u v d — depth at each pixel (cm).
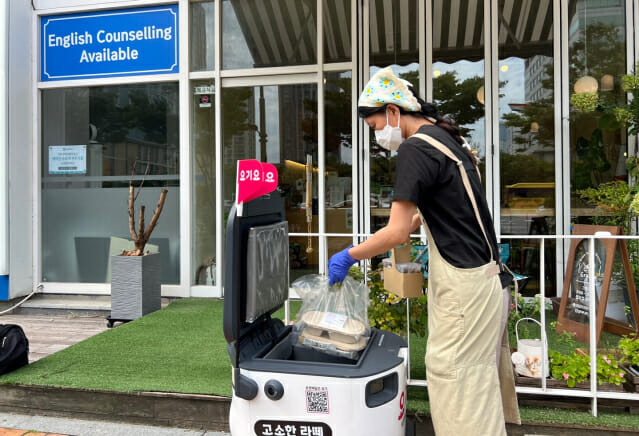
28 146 471
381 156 446
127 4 460
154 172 470
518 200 429
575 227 327
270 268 157
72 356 285
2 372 252
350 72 451
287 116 462
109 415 232
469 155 150
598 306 293
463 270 138
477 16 435
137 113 473
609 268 281
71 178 482
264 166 147
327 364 138
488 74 429
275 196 171
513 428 200
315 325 154
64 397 237
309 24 455
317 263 459
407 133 153
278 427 137
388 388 143
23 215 464
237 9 465
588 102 371
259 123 466
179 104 464
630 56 404
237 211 138
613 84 414
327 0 452
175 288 462
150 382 240
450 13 441
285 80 459
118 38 467
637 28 401
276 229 164
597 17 414
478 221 140
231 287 137
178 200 466
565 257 411
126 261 393
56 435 218
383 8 445
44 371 258
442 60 443
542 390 205
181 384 236
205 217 470
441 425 142
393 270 175
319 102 453
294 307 398
